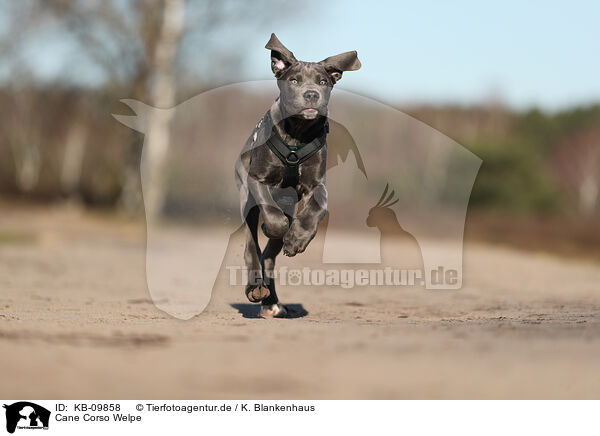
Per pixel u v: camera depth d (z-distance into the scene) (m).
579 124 62.03
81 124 45.09
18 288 11.59
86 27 31.48
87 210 45.34
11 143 56.09
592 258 23.86
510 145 45.59
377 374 4.91
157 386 4.61
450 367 5.07
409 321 7.79
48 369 4.93
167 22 31.48
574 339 6.04
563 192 52.06
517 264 20.12
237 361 5.22
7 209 42.75
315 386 4.65
